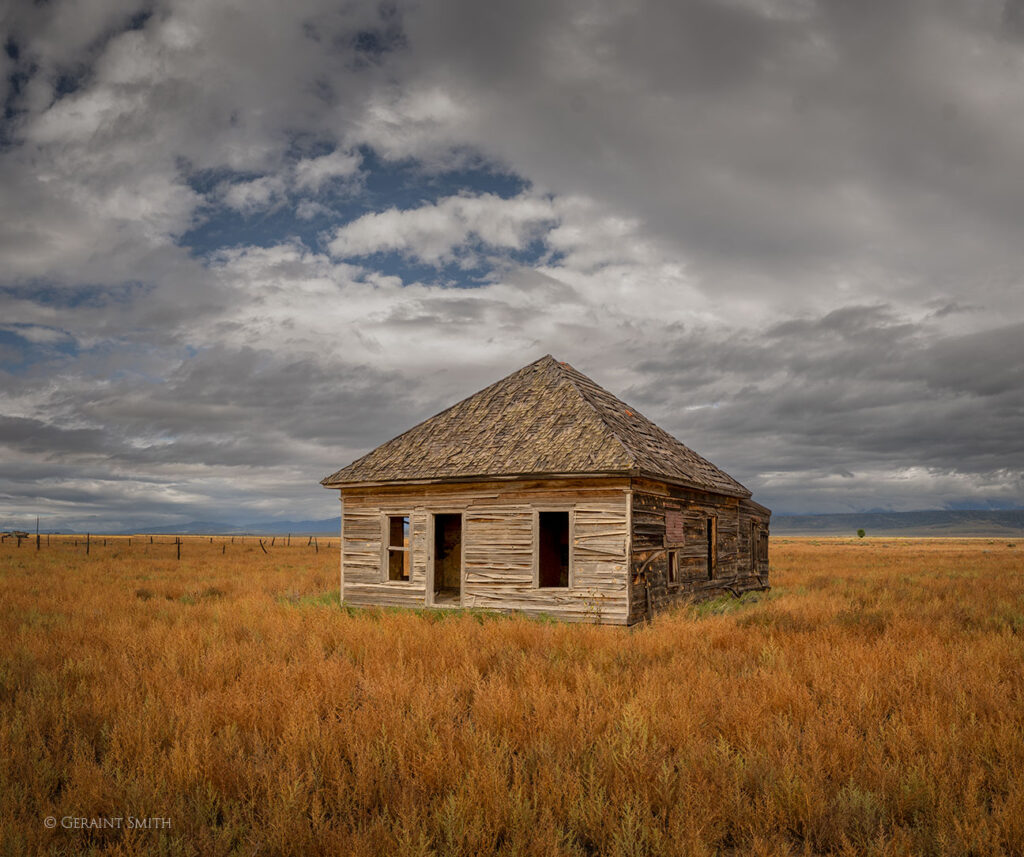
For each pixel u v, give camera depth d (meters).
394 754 6.36
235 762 6.03
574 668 9.72
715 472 24.28
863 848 4.83
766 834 5.10
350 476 20.39
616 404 23.05
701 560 21.31
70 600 19.52
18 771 5.95
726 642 12.13
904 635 12.24
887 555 57.34
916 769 5.78
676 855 4.62
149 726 6.84
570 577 17.02
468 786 5.43
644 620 16.78
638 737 6.55
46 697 8.23
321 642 11.79
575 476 16.84
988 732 6.59
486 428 20.47
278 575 30.58
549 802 5.37
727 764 6.05
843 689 8.19
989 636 12.33
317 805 5.13
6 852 4.56
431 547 18.95
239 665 10.22
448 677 8.98
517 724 7.09
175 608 17.64
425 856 4.55
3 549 51.50
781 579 30.12
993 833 4.93
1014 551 70.31
